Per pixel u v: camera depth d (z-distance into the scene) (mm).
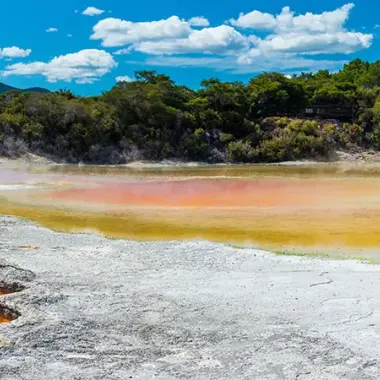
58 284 16188
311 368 10711
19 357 11242
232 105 87500
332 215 29797
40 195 39125
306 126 84125
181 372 10609
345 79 120812
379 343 11828
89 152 75500
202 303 14422
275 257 19719
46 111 76938
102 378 10359
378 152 84688
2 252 20828
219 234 25359
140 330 12641
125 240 23531
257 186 43906
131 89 84750
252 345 11773
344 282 16250
